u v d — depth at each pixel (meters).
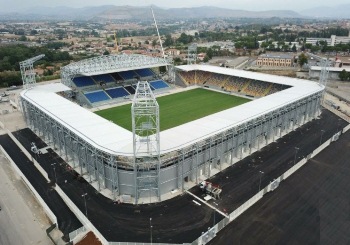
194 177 80.12
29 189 79.81
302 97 114.19
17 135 110.62
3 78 194.75
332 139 104.50
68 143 88.50
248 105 104.94
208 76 183.25
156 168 71.56
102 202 71.12
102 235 60.28
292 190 76.06
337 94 171.12
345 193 75.12
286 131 113.25
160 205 70.06
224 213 67.06
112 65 154.62
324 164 89.25
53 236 61.47
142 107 69.88
